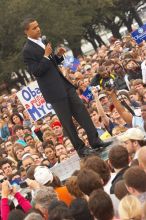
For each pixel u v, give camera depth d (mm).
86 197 12422
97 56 45188
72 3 83938
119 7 95188
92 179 11984
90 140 16172
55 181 14273
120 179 12531
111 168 14047
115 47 41406
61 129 23531
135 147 14000
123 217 10016
